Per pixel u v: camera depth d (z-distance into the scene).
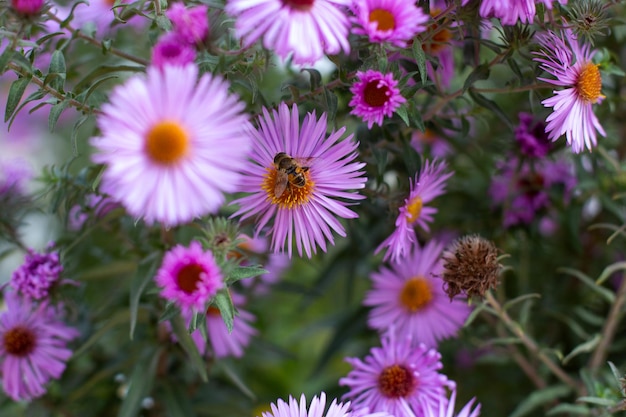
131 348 0.49
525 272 0.52
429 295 0.47
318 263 0.55
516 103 0.52
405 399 0.43
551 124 0.42
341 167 0.41
